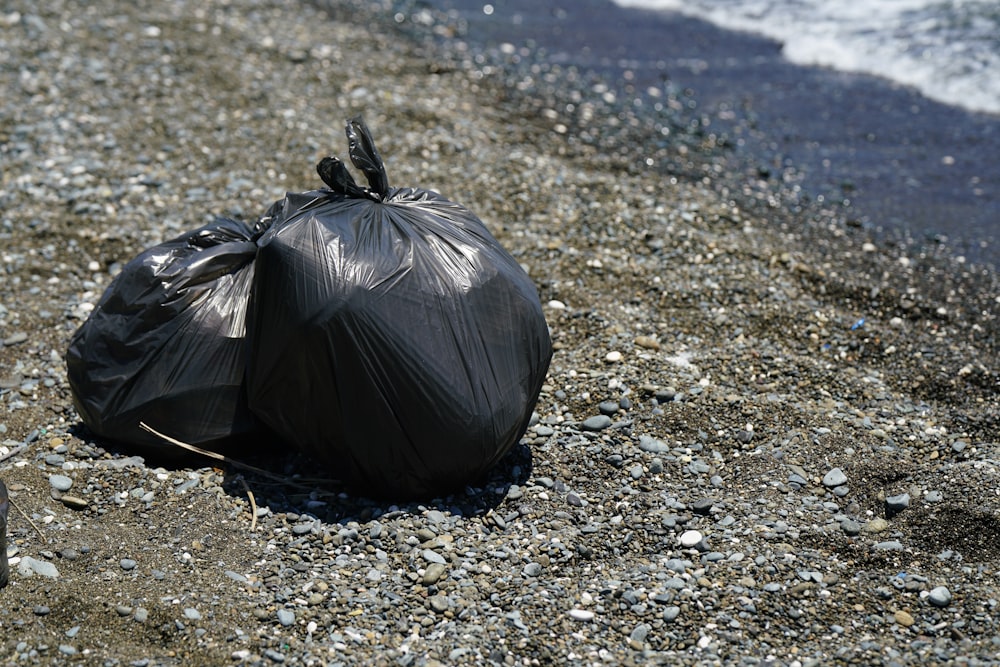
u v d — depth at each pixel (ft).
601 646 16.42
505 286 19.72
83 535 18.28
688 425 22.49
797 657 16.21
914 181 37.14
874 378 24.88
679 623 16.90
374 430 18.57
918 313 28.09
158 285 20.27
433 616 16.90
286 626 16.53
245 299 20.44
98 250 29.55
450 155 36.40
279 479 20.13
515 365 19.48
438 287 18.97
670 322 26.94
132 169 34.01
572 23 57.21
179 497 19.51
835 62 49.93
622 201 33.60
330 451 19.24
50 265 28.71
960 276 30.30
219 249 20.70
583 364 24.79
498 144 38.09
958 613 17.10
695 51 52.42
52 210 31.45
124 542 18.19
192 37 45.47
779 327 26.91
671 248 30.55
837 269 30.48
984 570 18.08
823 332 26.78
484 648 16.24
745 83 47.57
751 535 18.95
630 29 56.29
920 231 33.27
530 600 17.29
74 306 26.76
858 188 36.63
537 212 32.63
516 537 18.89
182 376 20.01
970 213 34.53
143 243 29.91
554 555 18.42
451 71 46.34
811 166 38.52
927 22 52.42
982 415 23.15
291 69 43.52
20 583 16.83
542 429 22.08
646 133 40.96
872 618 17.07
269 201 32.42
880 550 18.71
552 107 43.09
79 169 33.65
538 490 20.25
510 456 21.25
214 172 34.30
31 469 20.13
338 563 18.04
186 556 17.94
